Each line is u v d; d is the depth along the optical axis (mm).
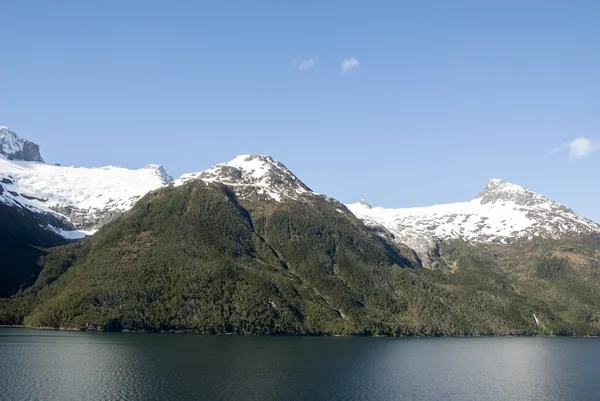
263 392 158250
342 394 162500
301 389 165250
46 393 147250
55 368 180000
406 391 171750
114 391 152000
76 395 146500
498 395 173625
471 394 173000
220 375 178750
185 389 157625
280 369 195250
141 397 147000
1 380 160000
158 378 170500
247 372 186125
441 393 171875
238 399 149000
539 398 171750
